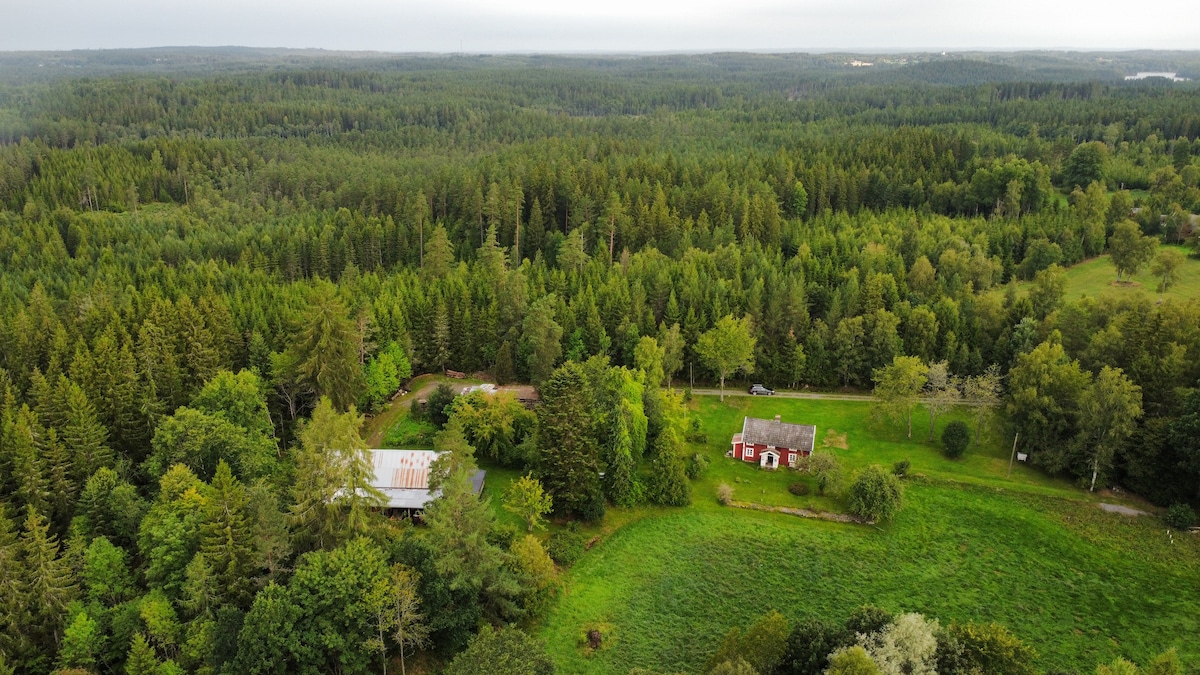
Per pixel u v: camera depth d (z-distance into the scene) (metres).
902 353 110.81
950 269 133.62
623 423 83.31
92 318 104.06
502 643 52.53
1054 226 153.00
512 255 160.38
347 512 65.00
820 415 105.81
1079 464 86.75
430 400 97.31
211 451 74.31
